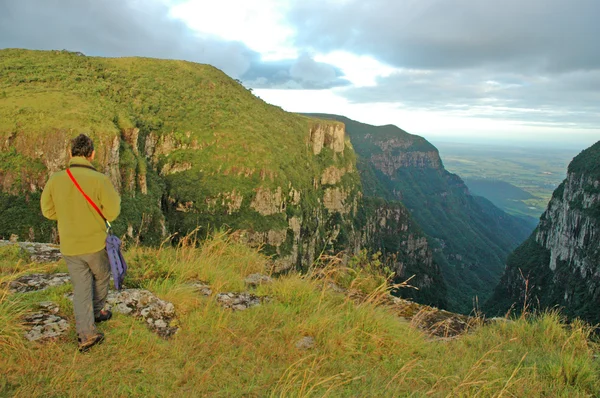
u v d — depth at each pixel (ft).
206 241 25.93
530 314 21.61
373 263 25.48
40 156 193.98
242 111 356.18
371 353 15.29
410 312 22.45
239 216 274.16
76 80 282.56
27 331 12.26
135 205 214.90
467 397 12.49
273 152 310.24
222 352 13.32
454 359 15.92
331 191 412.77
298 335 15.51
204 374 11.62
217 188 273.54
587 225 326.03
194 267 20.85
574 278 322.55
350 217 451.53
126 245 24.06
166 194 269.85
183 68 380.58
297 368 12.82
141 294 15.90
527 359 16.51
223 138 295.89
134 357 12.04
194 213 266.36
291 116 425.28
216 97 354.74
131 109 277.85
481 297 549.95
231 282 20.21
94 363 11.38
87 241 12.37
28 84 253.85
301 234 319.47
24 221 186.80
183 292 16.84
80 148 12.98
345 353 14.79
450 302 472.44
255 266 24.82
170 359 12.32
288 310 17.47
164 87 333.21
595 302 267.39
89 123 206.90
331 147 444.14
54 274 18.04
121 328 13.43
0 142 190.60
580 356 16.31
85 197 12.34
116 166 208.03
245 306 17.62
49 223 192.13
